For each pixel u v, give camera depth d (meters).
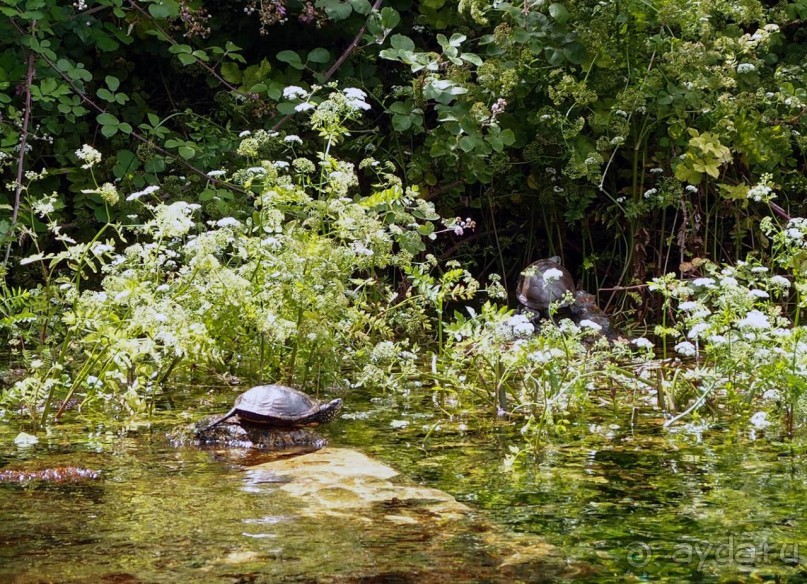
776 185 7.77
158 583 2.39
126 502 3.11
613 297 7.88
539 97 7.96
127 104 8.65
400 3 8.49
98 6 8.19
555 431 4.21
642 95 7.21
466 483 3.39
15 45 7.49
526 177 8.41
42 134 7.91
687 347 4.57
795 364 4.27
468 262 8.30
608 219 8.32
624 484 3.37
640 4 7.40
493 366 4.83
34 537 2.74
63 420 4.46
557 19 7.26
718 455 3.81
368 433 4.25
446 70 7.80
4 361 5.91
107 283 4.59
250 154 5.91
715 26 8.05
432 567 2.51
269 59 8.80
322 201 5.47
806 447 3.94
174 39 8.39
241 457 3.78
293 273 5.05
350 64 8.30
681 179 7.19
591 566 2.54
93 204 7.69
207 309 4.90
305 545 2.68
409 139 8.45
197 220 7.05
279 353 5.33
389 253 6.05
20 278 7.53
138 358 4.68
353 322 5.41
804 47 8.94
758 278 5.73
